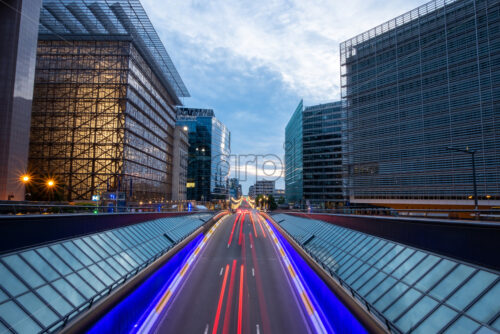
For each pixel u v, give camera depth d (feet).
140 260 69.21
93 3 162.40
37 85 180.34
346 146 197.57
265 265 99.25
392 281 46.68
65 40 182.60
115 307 47.70
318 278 68.74
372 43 184.03
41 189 171.32
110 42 184.55
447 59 144.05
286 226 154.92
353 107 194.39
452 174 137.49
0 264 36.40
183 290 74.38
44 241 46.80
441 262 41.29
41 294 37.91
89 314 39.75
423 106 152.56
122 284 51.60
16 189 121.49
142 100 211.00
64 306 39.04
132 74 190.49
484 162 126.41
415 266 45.32
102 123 178.70
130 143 187.32
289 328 54.49
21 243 41.75
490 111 126.00
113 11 170.09
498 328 27.30
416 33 159.74
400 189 160.04
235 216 313.32
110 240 66.95
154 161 237.45
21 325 32.01
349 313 47.88
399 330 36.14
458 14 141.18
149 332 52.39
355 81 194.29
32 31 129.59
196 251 117.91
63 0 160.25
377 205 179.83
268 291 73.92
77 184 173.58
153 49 206.69
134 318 55.52
